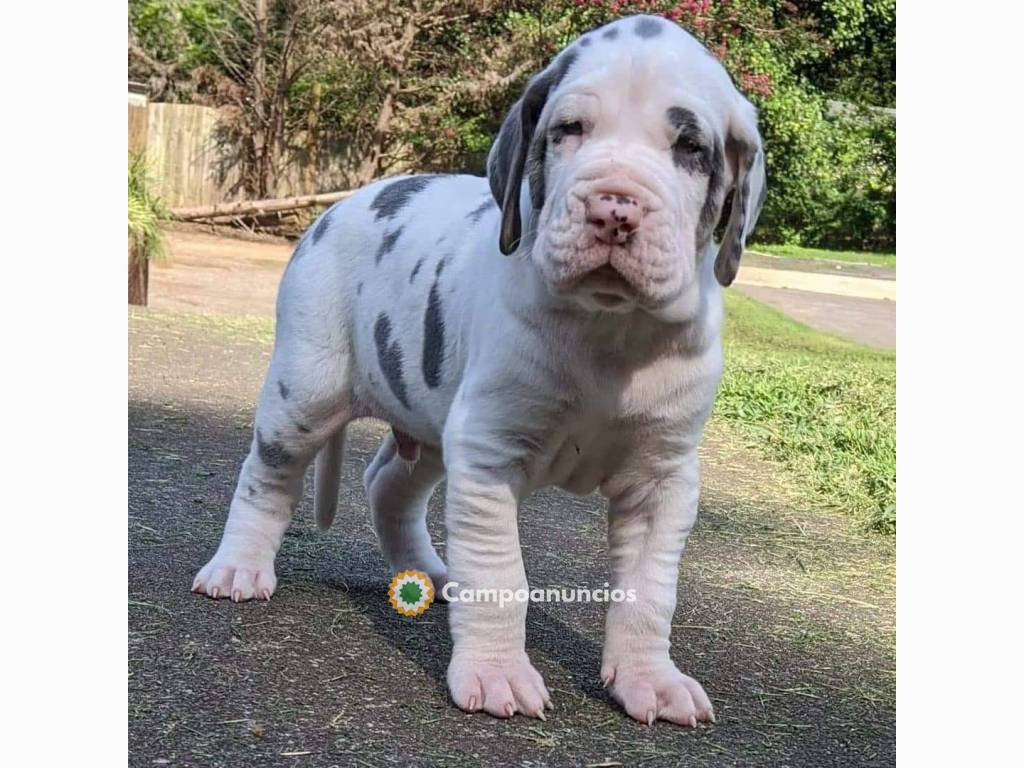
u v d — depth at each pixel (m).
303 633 0.90
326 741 0.73
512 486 0.80
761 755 0.77
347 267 0.96
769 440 1.85
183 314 2.54
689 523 0.82
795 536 1.37
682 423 0.80
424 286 0.89
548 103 0.74
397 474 1.04
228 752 0.70
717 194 0.74
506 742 0.75
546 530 1.29
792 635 1.02
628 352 0.77
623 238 0.67
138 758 0.69
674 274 0.69
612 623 0.83
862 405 2.05
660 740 0.77
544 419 0.79
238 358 2.12
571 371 0.77
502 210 0.78
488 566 0.80
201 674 0.81
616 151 0.69
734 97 0.76
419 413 0.90
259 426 0.98
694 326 0.77
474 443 0.79
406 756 0.72
